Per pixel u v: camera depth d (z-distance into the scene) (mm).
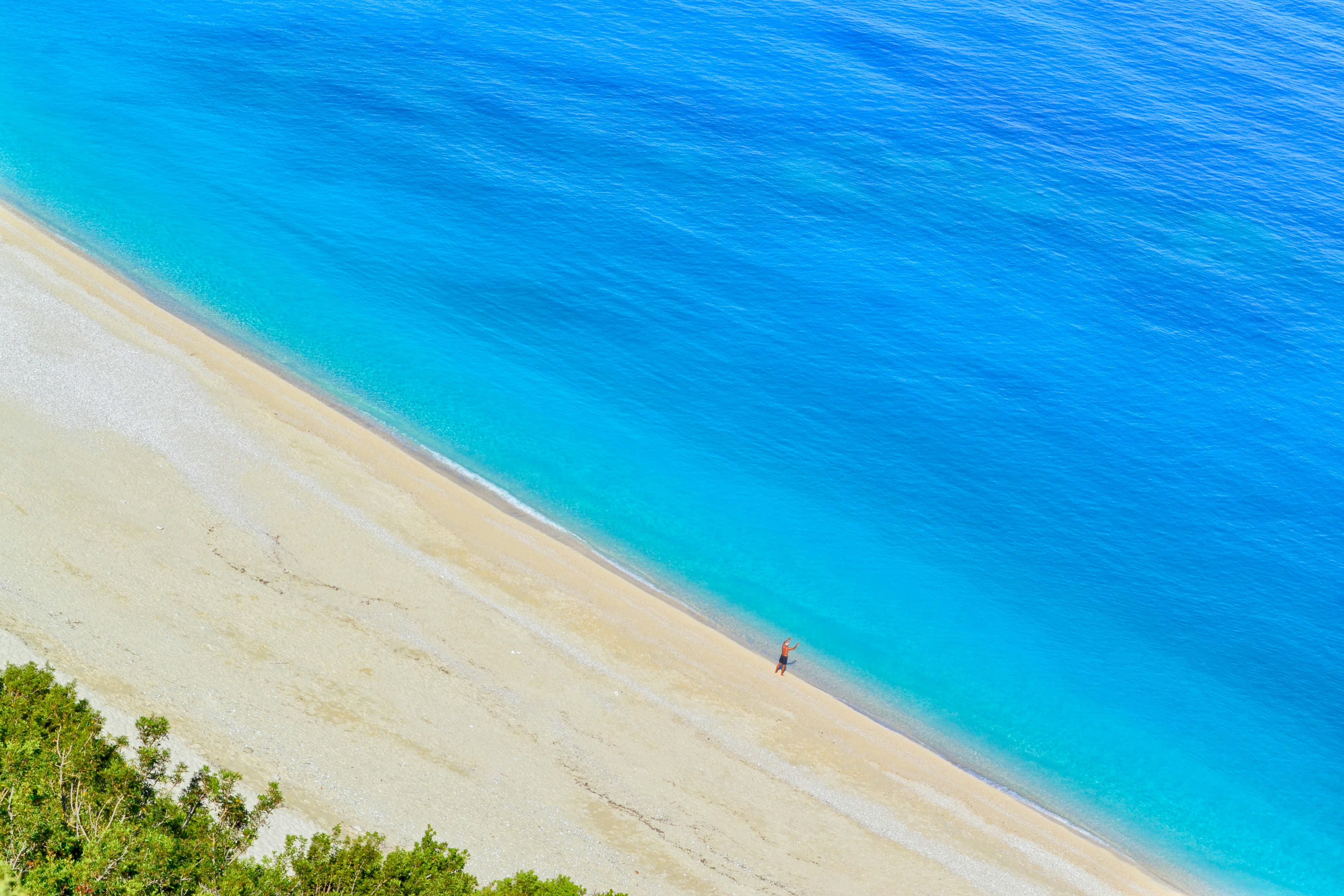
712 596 61469
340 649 50500
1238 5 125875
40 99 92438
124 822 33188
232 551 54250
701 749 50875
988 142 100188
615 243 85750
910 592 63344
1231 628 63125
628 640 56094
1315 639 62844
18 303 67688
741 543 64750
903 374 77250
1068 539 67312
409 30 109750
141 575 51031
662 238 86688
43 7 106125
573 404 72250
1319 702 59750
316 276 79125
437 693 49750
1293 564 66812
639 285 82312
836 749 52969
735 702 54125
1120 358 79875
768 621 60625
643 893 42875
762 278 84000
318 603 52750
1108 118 104375
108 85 96250
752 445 71125
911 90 106125
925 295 83750
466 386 72250
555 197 89688
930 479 70188
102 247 77500
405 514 60125
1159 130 103188
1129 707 58688
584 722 50562
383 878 35000
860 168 95750
